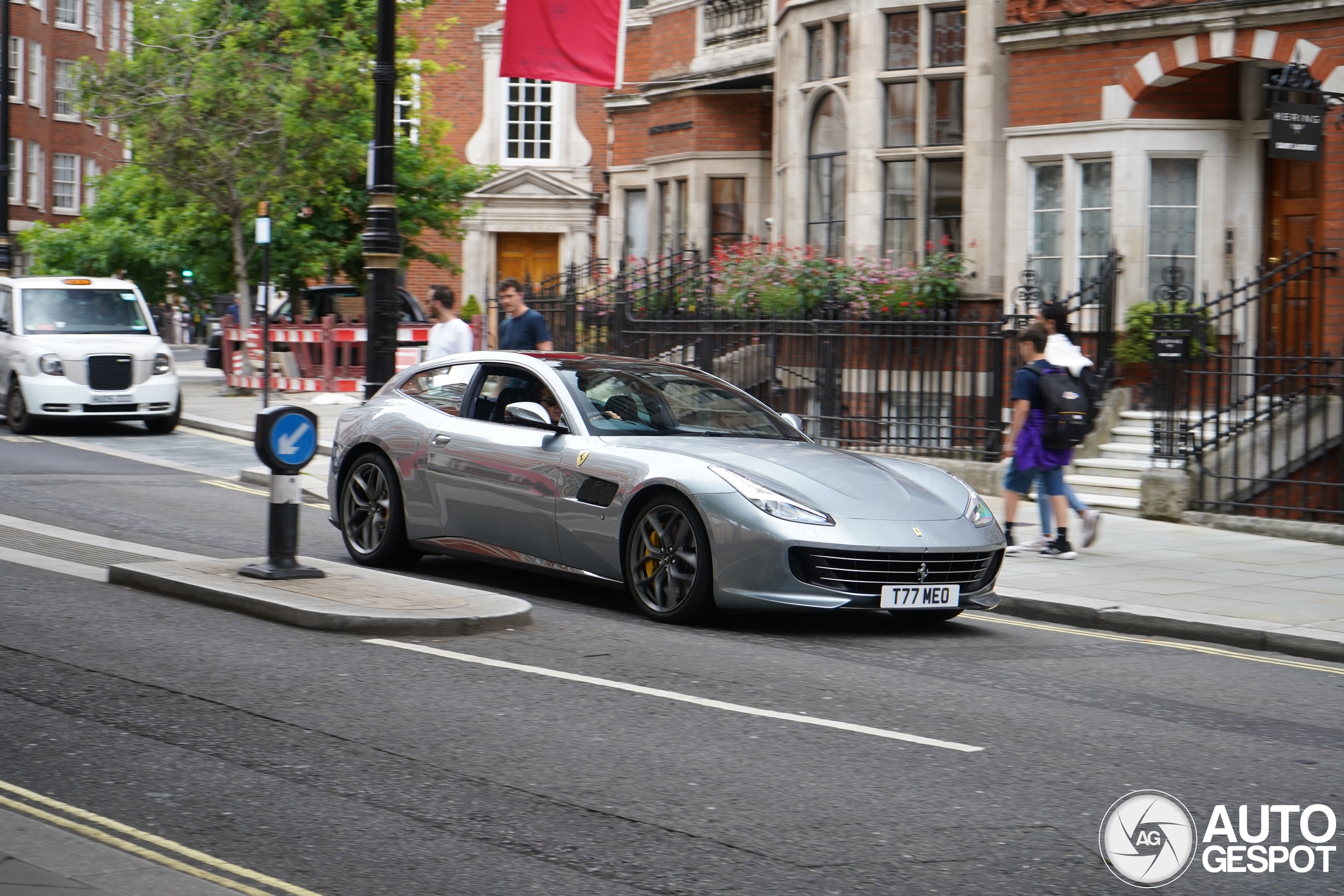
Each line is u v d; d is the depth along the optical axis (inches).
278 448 338.0
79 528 447.5
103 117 1018.1
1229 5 589.0
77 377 762.8
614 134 1179.3
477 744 224.2
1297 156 521.0
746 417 378.0
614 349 776.9
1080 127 639.1
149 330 810.8
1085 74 637.9
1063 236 649.6
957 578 331.3
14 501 498.0
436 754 218.2
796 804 199.3
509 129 1379.2
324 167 1044.5
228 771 208.2
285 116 995.9
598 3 676.1
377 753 218.1
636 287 892.6
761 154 989.8
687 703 253.1
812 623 343.6
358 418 405.4
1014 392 442.9
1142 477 542.3
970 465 593.9
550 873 171.5
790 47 797.9
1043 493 446.6
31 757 211.6
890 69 729.6
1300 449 546.6
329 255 1106.7
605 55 679.1
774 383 670.5
